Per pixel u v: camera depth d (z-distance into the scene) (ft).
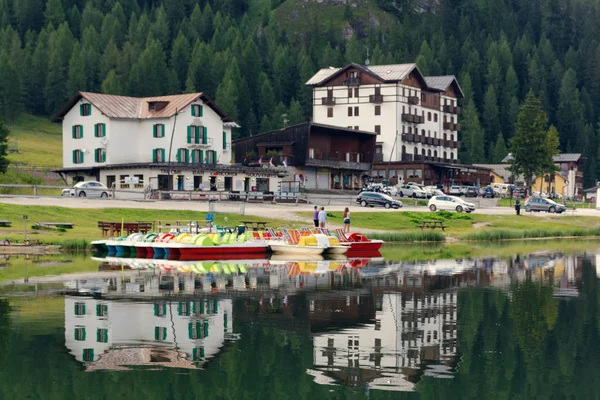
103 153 529.45
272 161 603.26
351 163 643.86
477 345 141.90
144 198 422.00
